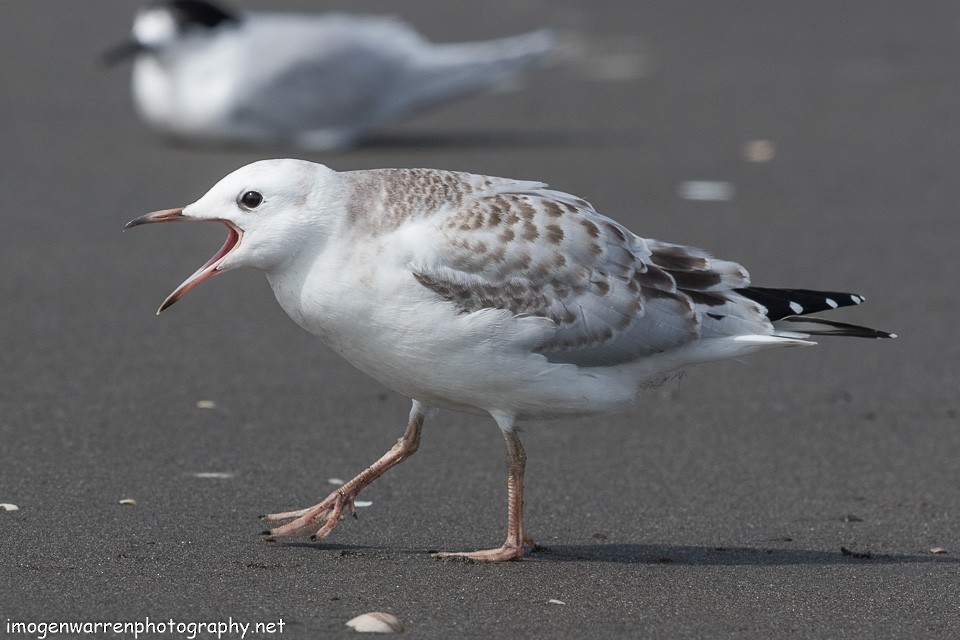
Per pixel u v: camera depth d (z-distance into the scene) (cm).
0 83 2794
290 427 1190
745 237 1831
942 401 1308
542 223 897
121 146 2314
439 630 790
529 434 1202
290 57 2306
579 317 895
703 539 977
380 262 869
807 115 2633
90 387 1266
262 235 873
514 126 2562
